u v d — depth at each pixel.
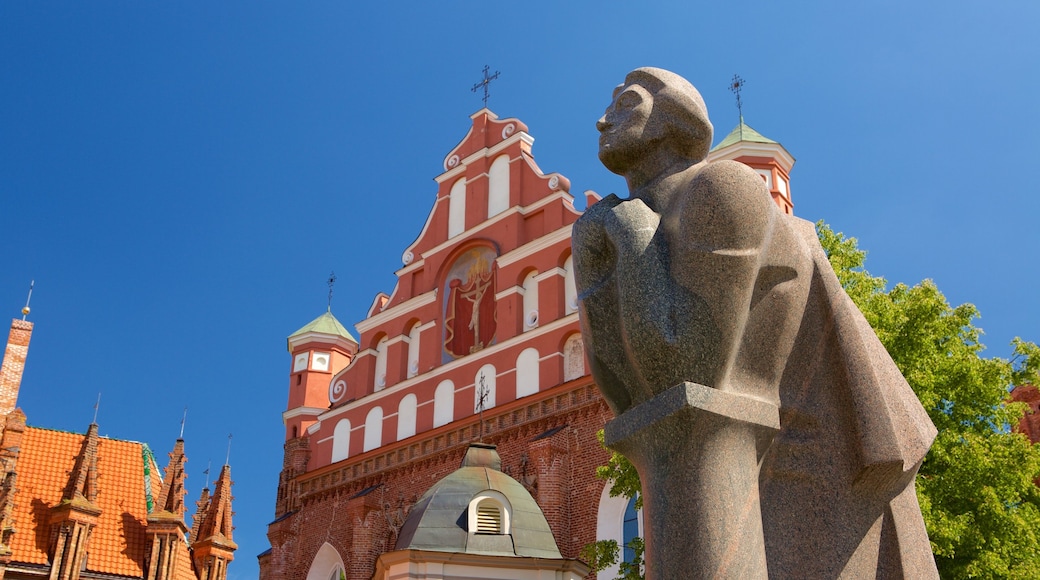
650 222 4.27
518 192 35.25
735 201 4.05
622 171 4.74
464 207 37.06
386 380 36.69
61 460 32.66
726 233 4.03
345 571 33.75
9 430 30.41
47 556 29.34
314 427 39.59
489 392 32.25
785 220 4.31
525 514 26.84
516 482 27.97
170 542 31.55
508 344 32.47
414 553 25.11
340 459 36.50
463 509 26.56
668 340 4.01
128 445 34.75
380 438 35.41
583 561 26.36
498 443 30.97
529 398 30.58
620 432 4.17
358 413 36.84
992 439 16.33
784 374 4.29
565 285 32.28
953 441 16.23
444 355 35.12
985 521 15.47
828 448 4.24
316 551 35.19
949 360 17.36
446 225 37.41
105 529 31.20
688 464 3.94
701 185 4.11
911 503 4.32
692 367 4.01
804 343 4.32
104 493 32.34
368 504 33.44
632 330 4.10
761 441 4.08
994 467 15.79
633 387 4.27
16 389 32.22
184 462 33.28
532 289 33.06
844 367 4.30
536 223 34.41
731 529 3.82
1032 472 16.31
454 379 33.75
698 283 4.02
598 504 27.70
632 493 18.41
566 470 28.94
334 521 35.22
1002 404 17.83
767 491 4.21
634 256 4.18
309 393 41.41
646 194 4.49
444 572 25.16
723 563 3.75
